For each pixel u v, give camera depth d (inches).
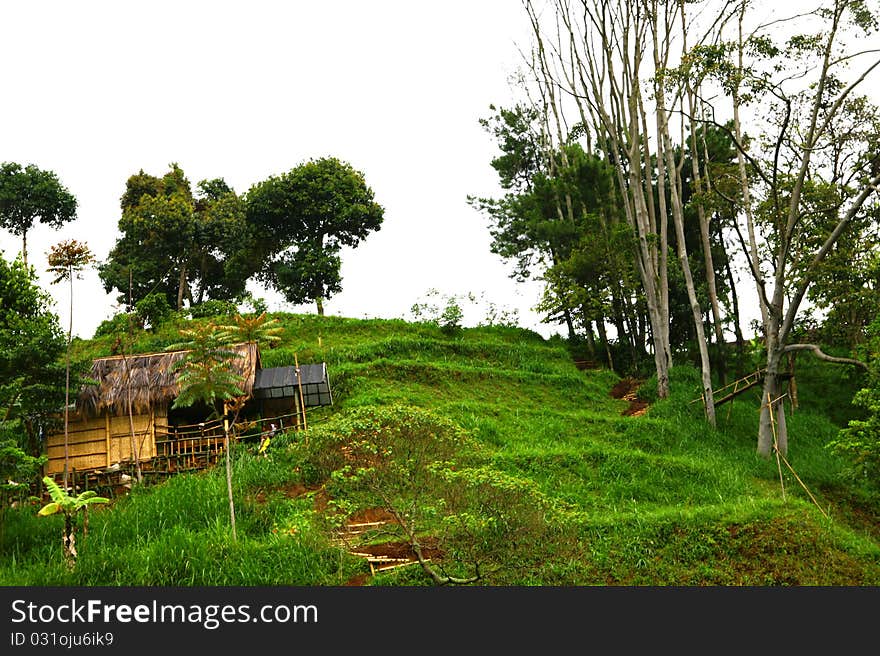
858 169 892.0
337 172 1777.8
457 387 1143.0
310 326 1423.5
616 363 1365.7
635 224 1257.4
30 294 931.3
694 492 809.5
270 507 708.0
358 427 591.8
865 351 902.4
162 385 870.4
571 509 730.8
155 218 1707.7
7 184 1701.5
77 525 681.0
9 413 757.3
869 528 799.1
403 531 651.5
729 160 1321.4
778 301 936.9
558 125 1499.8
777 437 935.7
